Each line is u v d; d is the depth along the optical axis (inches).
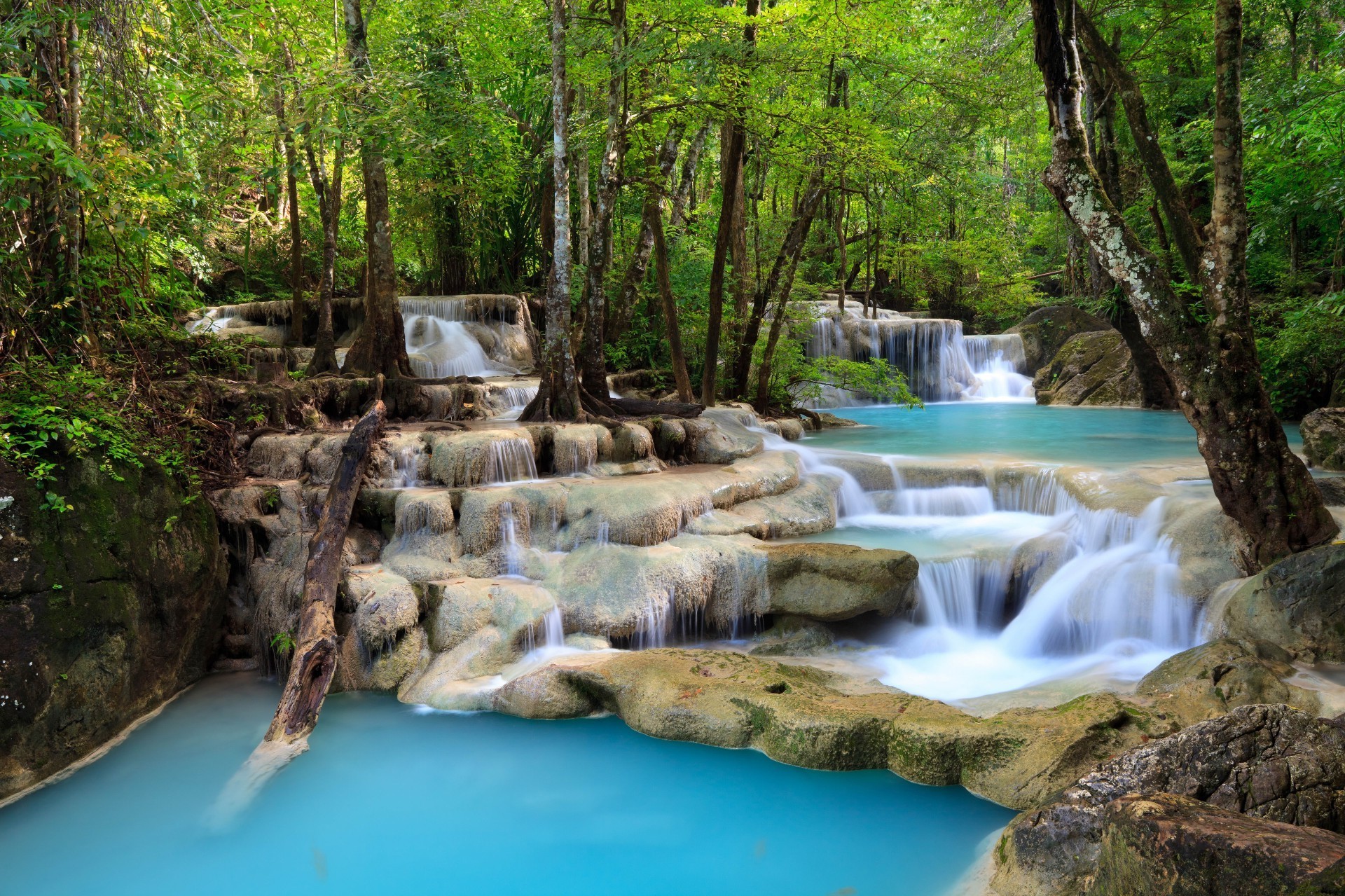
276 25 366.3
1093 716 196.9
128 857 180.2
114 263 302.4
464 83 490.6
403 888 170.2
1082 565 285.9
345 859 179.6
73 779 208.8
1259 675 206.2
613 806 197.0
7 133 207.8
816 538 327.3
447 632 262.8
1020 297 1085.8
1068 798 160.2
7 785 198.5
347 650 259.4
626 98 410.6
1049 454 425.4
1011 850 162.6
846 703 219.1
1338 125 415.2
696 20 379.6
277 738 226.4
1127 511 297.7
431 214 653.3
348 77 339.9
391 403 383.9
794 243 517.0
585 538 292.0
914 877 169.9
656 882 170.6
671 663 243.9
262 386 344.5
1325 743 152.3
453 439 315.6
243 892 169.0
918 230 780.6
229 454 304.2
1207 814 123.5
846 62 478.3
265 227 712.4
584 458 338.3
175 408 292.4
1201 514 277.6
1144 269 257.9
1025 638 275.6
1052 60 256.5
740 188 536.1
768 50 390.3
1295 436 494.6
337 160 430.3
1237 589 247.9
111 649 223.5
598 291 406.0
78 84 263.6
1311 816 144.6
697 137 629.3
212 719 240.7
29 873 174.2
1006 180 1163.3
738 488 333.4
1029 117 615.8
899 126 505.0
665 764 213.2
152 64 323.3
